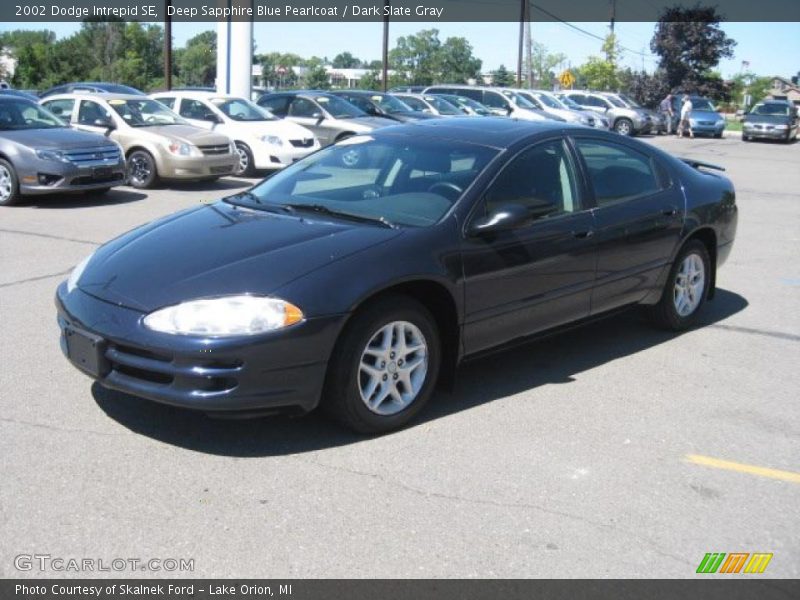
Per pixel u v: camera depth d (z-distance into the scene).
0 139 11.30
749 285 8.06
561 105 30.05
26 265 7.78
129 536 3.27
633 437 4.35
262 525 3.38
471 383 5.07
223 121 15.42
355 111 18.20
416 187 4.82
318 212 4.77
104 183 11.75
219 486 3.68
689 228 5.99
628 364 5.53
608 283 5.41
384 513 3.50
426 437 4.26
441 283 4.32
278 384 3.84
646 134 36.22
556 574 3.12
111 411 4.42
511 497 3.67
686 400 4.91
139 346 3.78
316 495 3.63
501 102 27.89
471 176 4.76
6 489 3.58
